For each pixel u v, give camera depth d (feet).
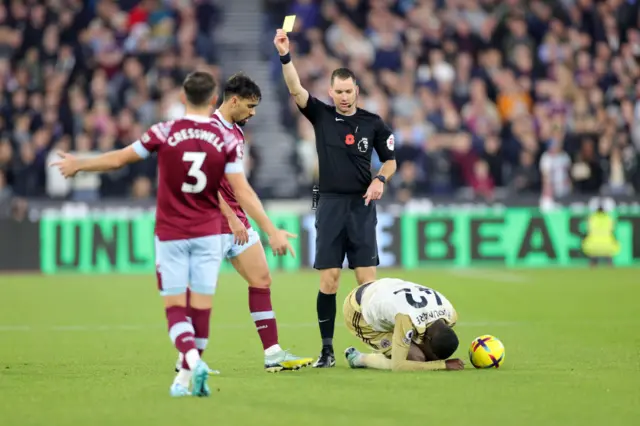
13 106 258.16
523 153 260.83
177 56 278.26
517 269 236.63
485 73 281.54
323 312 102.68
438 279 211.41
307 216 240.73
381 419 72.59
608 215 245.65
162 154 81.10
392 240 242.99
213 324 142.92
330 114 104.42
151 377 93.91
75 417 73.46
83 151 246.06
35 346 120.67
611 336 127.65
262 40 302.86
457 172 257.14
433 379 90.48
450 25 299.79
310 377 92.68
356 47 290.97
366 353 106.63
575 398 80.89
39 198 240.53
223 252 97.04
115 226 237.66
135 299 177.78
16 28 287.48
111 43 277.44
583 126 269.03
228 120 96.27
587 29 299.17
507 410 75.97
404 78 274.77
